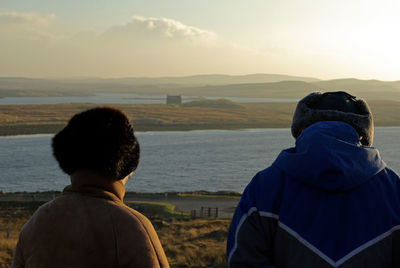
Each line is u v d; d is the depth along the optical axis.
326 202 1.74
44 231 1.98
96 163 2.03
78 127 2.04
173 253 16.75
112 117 2.10
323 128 1.90
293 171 1.81
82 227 1.95
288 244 1.73
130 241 1.91
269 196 1.82
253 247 1.77
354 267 1.64
